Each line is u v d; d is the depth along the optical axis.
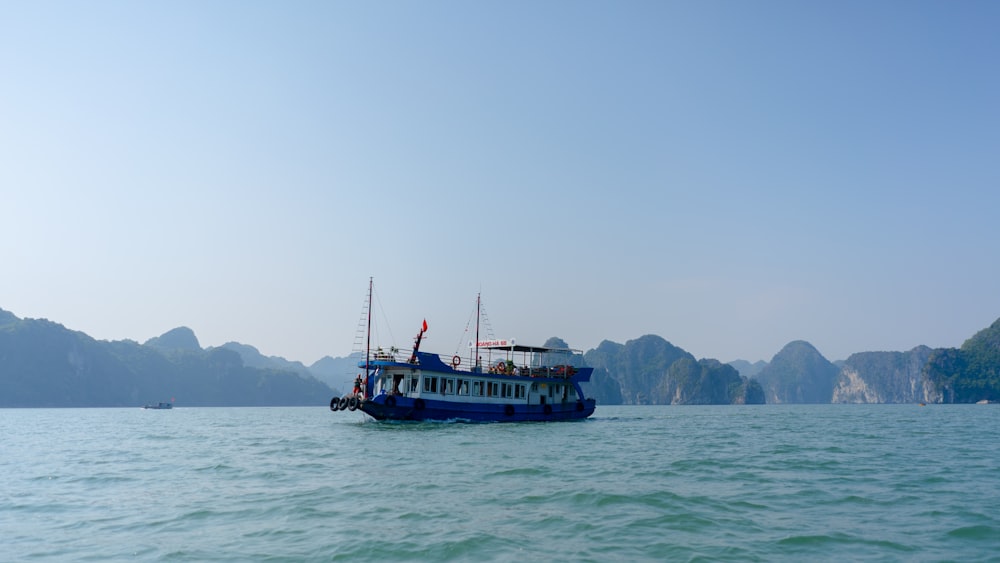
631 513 19.64
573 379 66.44
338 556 15.39
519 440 44.25
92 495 23.88
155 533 17.80
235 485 25.56
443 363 55.38
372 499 22.06
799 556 15.34
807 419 95.75
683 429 63.53
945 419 93.75
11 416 132.12
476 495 22.67
